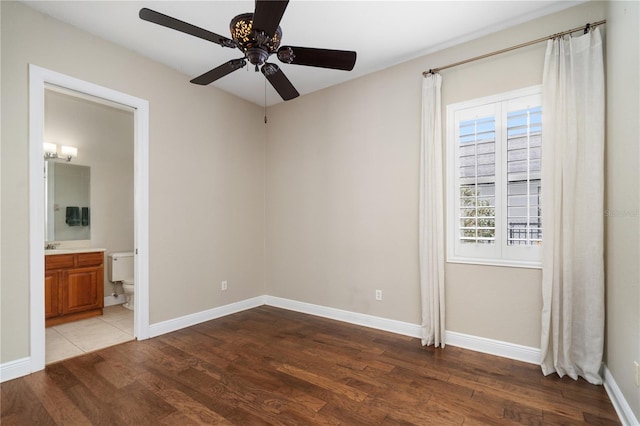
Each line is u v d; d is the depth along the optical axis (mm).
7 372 2316
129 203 4758
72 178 4219
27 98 2420
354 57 2041
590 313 2277
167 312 3348
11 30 2350
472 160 2902
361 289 3584
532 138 2629
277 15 1563
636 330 1732
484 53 2828
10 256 2342
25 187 2408
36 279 2455
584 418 1900
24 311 2404
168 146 3365
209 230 3777
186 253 3527
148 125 3189
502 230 2754
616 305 2047
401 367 2561
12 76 2354
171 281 3385
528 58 2633
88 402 2066
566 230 2367
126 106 3086
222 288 3922
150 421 1881
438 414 1950
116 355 2783
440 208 2953
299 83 3797
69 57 2650
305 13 2518
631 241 1812
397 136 3330
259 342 3086
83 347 2959
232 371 2500
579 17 2432
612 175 2131
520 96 2670
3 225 2312
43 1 2375
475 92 2873
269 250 4465
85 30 2744
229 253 4016
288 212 4266
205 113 3746
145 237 3164
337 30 2756
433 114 3016
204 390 2221
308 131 4074
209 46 3002
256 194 4406
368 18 2592
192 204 3592
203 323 3643
